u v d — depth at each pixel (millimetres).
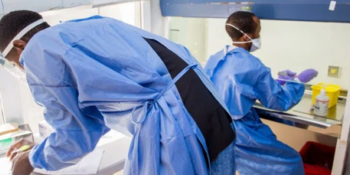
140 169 815
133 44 831
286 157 1510
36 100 805
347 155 1562
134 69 784
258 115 1614
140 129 801
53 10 1372
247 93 1355
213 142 843
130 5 1899
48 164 896
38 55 739
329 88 1578
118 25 873
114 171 1109
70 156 865
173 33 2221
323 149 2008
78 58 734
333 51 1840
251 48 1577
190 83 843
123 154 1176
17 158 987
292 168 1504
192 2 1851
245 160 1561
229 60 1424
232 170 950
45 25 888
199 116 818
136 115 810
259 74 1366
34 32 852
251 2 1586
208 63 1550
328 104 1481
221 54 1523
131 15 1931
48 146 869
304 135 2150
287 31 2006
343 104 1649
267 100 1436
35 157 910
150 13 1982
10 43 846
